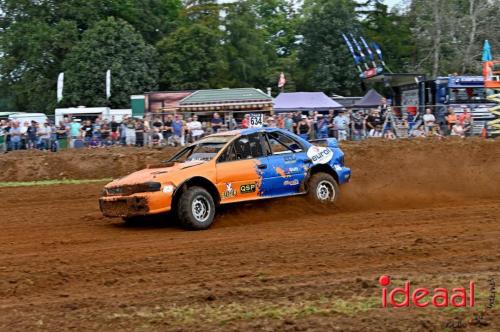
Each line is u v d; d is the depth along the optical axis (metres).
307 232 9.86
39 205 14.12
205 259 8.22
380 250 8.42
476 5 45.72
